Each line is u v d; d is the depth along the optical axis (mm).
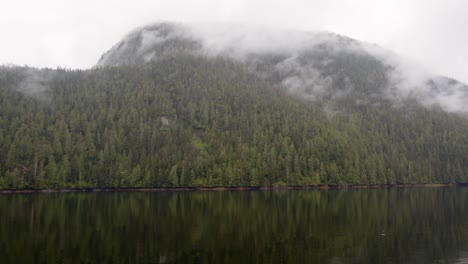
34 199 81812
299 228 45562
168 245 36031
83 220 50406
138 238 39062
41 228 43906
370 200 82250
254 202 78062
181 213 58844
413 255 33156
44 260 30328
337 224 48406
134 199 84625
